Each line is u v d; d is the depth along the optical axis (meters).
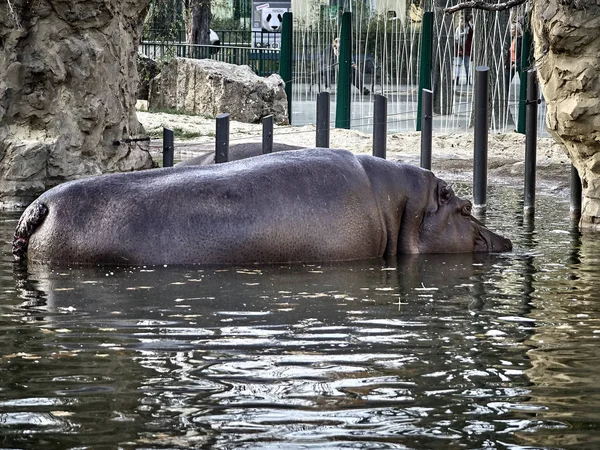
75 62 20.22
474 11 38.78
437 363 8.10
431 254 13.95
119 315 9.70
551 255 13.95
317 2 44.75
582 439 6.39
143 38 52.97
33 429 6.50
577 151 16.94
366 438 6.38
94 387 7.38
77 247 12.48
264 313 9.84
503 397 7.22
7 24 19.31
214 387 7.40
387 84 42.62
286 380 7.59
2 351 8.34
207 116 40.72
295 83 45.22
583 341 8.86
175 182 12.84
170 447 6.21
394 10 42.59
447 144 32.19
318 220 12.94
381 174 13.83
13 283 11.31
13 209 18.45
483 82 19.19
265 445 6.25
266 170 13.02
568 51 16.30
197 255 12.45
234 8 65.88
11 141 19.27
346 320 9.59
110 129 21.73
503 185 23.92
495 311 10.09
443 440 6.37
